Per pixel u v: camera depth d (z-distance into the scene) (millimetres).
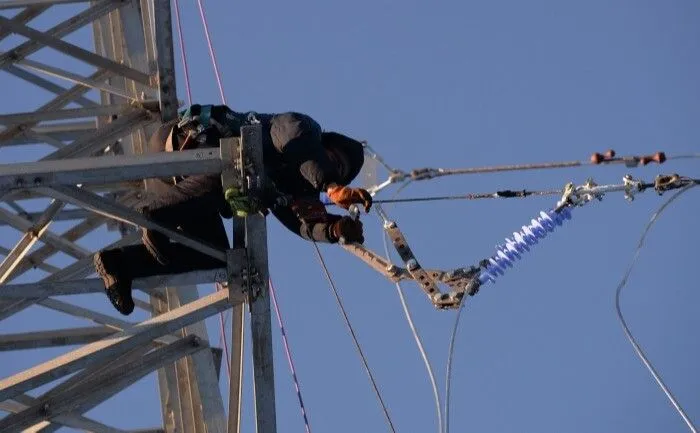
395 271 25531
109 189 33906
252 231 25531
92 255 31172
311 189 25891
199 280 26453
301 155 24938
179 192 25797
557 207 25078
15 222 33312
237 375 27844
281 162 25391
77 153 32125
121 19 34875
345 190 24312
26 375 26406
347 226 24547
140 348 31391
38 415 29219
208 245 26047
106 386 29547
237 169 24359
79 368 26578
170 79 31938
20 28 33188
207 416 30938
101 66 33000
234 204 24531
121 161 23953
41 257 33594
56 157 31984
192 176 25797
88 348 26656
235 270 26047
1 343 32406
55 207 30141
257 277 26109
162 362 29922
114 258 26344
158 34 31422
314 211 25062
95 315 31297
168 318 26609
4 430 28984
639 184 24656
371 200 24359
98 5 34156
